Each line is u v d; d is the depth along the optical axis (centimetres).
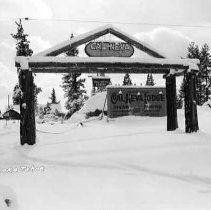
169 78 1580
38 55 1375
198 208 598
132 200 650
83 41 1419
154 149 1138
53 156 1120
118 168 941
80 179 821
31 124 1354
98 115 2434
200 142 1216
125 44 1456
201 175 823
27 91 1350
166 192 701
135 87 2148
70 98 4200
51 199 655
